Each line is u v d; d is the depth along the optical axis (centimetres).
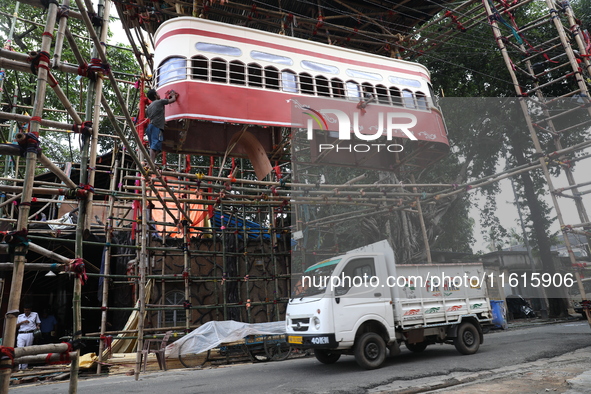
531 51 1160
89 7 403
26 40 1622
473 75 1775
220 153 1058
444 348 988
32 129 303
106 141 2088
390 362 817
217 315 1270
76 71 387
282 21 1290
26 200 292
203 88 877
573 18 1100
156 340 1000
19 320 1117
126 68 1980
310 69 995
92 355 1006
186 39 903
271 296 1363
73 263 335
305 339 750
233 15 1218
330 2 1411
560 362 701
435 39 1485
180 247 1270
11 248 286
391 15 1484
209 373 863
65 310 1475
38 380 907
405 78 1090
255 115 909
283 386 638
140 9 1108
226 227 1284
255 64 944
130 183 1619
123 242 1370
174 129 925
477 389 529
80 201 368
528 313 2034
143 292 890
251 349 1061
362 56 1064
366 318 745
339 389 591
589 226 704
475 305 869
